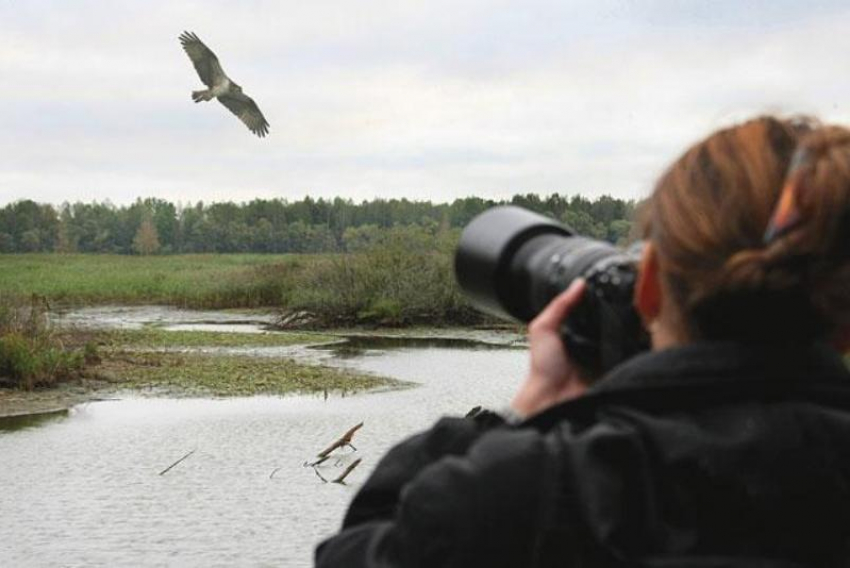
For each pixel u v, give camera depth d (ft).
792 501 4.32
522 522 4.40
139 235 463.83
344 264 108.88
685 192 4.56
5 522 31.19
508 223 5.99
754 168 4.43
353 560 4.86
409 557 4.49
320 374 64.95
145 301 139.44
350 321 104.06
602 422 4.64
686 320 4.68
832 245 4.30
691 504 4.34
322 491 35.22
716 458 4.30
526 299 5.76
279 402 54.19
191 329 99.76
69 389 57.72
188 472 37.78
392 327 102.94
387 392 58.03
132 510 32.63
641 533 4.32
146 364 67.82
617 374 4.72
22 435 44.93
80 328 96.12
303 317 104.32
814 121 4.63
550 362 5.34
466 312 105.91
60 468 38.45
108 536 29.84
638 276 4.93
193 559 27.94
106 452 41.24
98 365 66.44
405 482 5.30
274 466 38.81
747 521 4.32
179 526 30.91
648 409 4.61
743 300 4.45
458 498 4.45
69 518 31.71
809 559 4.38
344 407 52.54
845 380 4.63
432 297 104.83
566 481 4.43
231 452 41.22
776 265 4.32
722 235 4.41
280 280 131.75
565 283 5.43
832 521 4.37
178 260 260.83
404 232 115.44
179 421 48.19
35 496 34.27
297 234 458.50
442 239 117.29
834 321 4.48
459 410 51.90
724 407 4.52
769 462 4.31
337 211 458.50
